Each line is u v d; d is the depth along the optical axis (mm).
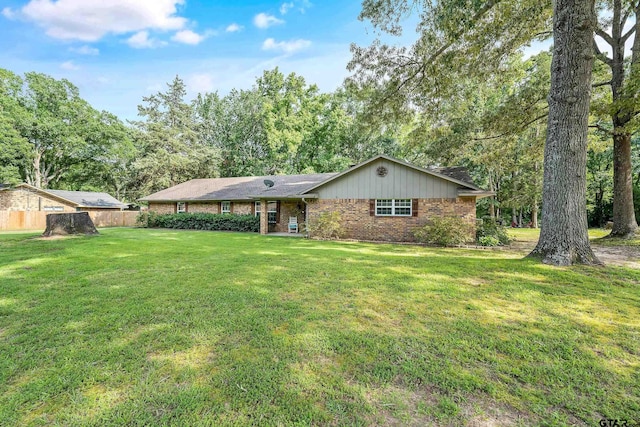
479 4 8156
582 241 6465
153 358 2779
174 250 9359
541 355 2812
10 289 4996
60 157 29922
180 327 3457
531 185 21781
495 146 15469
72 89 28516
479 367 2617
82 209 25281
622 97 9391
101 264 7000
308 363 2684
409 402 2170
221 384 2375
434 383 2391
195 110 36469
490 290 4844
